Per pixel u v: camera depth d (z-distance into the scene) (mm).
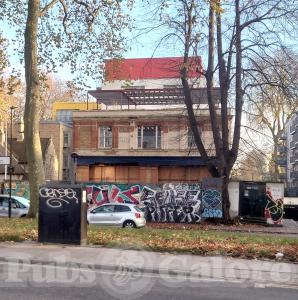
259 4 26891
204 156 30797
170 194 31109
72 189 12836
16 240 13273
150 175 48094
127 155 48938
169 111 48344
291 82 26766
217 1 20812
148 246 12234
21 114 57312
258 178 83250
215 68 29312
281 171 112562
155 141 48719
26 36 20703
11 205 27391
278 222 29656
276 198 29953
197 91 40219
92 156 49594
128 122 49250
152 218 31234
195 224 28578
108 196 32969
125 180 49250
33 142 19875
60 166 61094
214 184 29891
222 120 29922
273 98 30172
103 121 49750
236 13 27641
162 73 55594
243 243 13039
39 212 12914
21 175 49969
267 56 27047
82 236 12695
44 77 25578
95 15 24875
